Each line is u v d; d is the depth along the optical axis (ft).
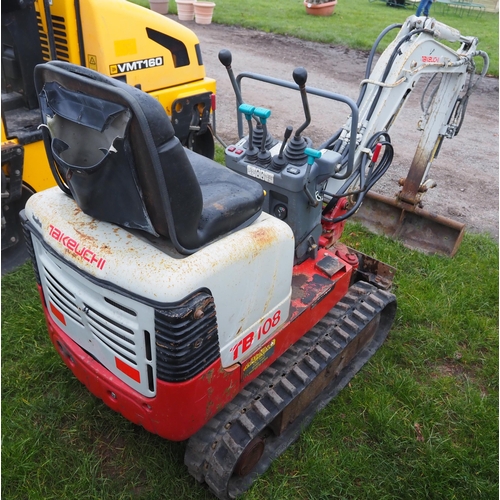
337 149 10.95
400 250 15.38
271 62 34.32
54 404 9.87
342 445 9.60
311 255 10.09
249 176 9.32
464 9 59.06
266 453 9.21
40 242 7.50
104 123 5.61
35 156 12.68
